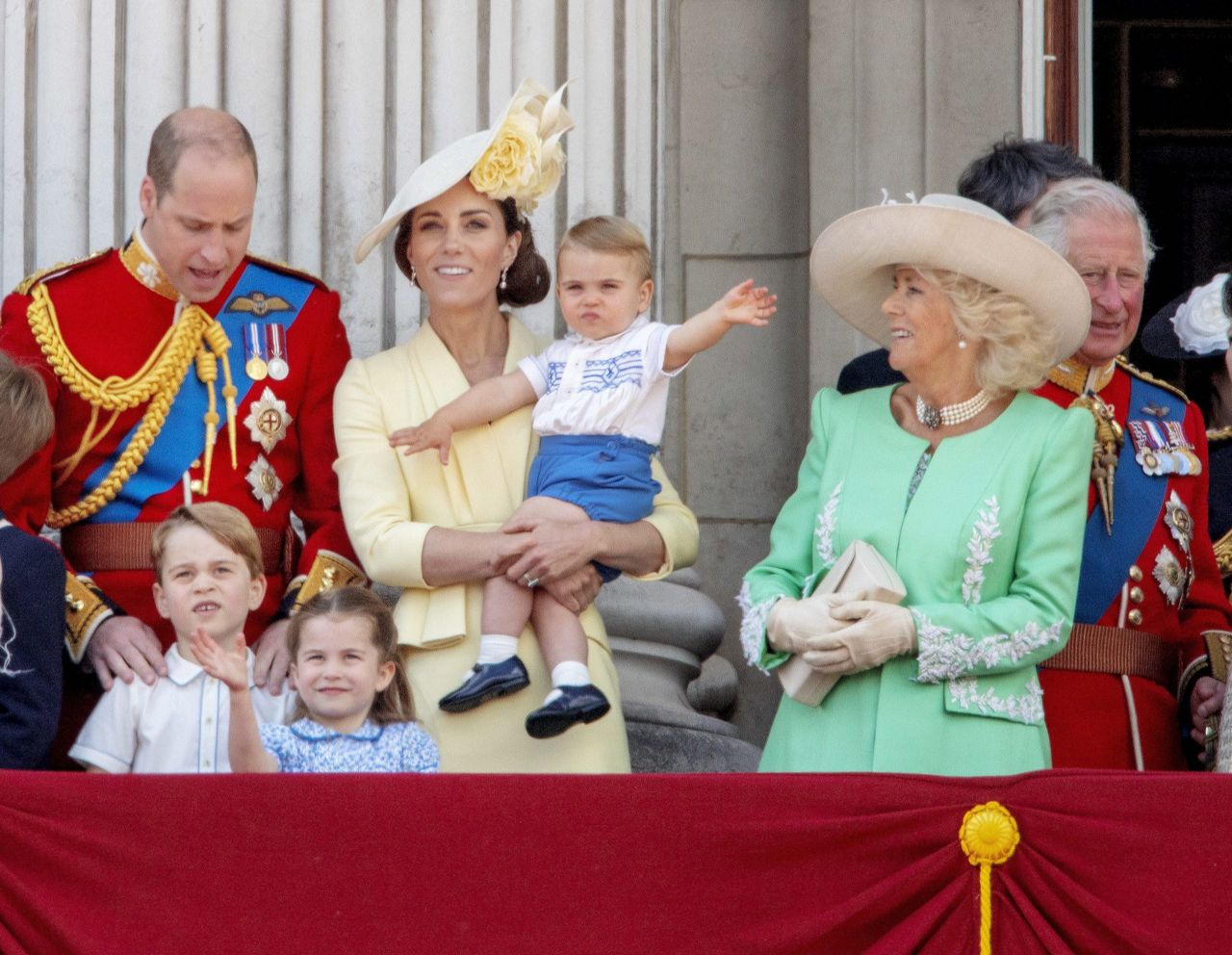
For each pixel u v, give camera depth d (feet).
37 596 52.95
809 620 52.85
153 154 59.52
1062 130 79.82
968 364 55.01
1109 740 57.62
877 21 79.71
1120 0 105.70
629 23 77.00
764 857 46.73
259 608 60.95
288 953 45.73
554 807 46.65
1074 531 54.08
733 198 81.76
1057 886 46.80
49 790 45.93
